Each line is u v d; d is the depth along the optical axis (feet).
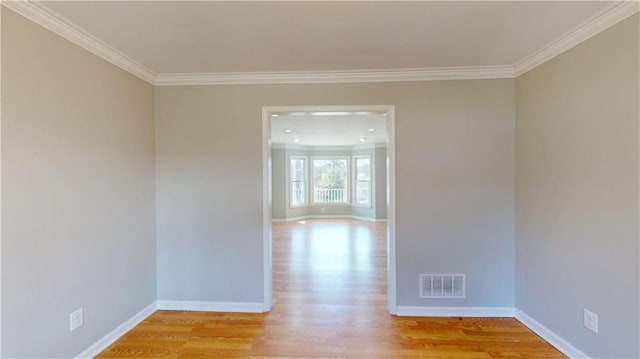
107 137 7.98
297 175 31.94
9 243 5.59
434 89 9.63
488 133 9.52
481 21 6.54
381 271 14.43
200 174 10.08
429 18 6.42
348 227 26.81
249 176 10.03
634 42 5.76
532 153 8.63
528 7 5.99
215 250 10.12
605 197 6.40
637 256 5.80
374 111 9.86
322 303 10.77
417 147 9.70
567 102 7.36
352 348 7.98
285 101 9.94
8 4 5.49
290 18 6.40
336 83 9.84
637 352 5.85
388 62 8.88
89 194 7.39
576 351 7.23
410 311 9.79
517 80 9.28
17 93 5.70
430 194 9.71
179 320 9.48
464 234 9.67
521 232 9.19
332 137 25.13
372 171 30.01
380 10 6.09
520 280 9.29
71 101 6.88
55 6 5.85
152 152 9.95
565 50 7.40
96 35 7.10
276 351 7.86
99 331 7.73
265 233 10.03
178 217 10.14
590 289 6.82
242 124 10.00
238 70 9.47
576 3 5.84
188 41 7.47
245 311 10.08
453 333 8.67
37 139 6.09
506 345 8.05
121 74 8.50
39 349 6.15
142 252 9.45
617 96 6.11
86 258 7.31
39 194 6.14
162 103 10.05
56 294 6.53
